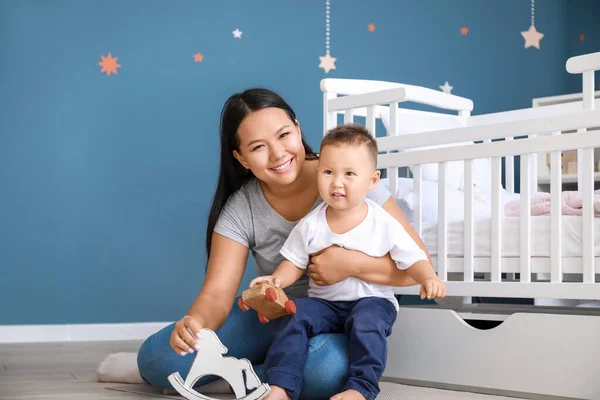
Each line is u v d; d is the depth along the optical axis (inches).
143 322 123.9
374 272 58.8
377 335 56.1
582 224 65.8
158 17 125.8
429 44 138.1
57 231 120.8
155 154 125.3
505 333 66.1
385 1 136.4
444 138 74.9
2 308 118.0
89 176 122.3
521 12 142.4
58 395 64.7
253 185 64.5
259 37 130.1
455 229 76.3
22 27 120.2
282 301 54.7
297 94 131.6
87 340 120.3
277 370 55.1
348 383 54.6
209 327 59.8
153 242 124.8
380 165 80.2
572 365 62.4
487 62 140.5
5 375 78.7
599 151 126.6
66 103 121.7
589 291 63.9
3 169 118.9
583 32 143.0
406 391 67.3
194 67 127.2
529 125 68.7
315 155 64.6
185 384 54.2
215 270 62.1
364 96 82.2
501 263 71.7
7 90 119.4
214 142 127.9
